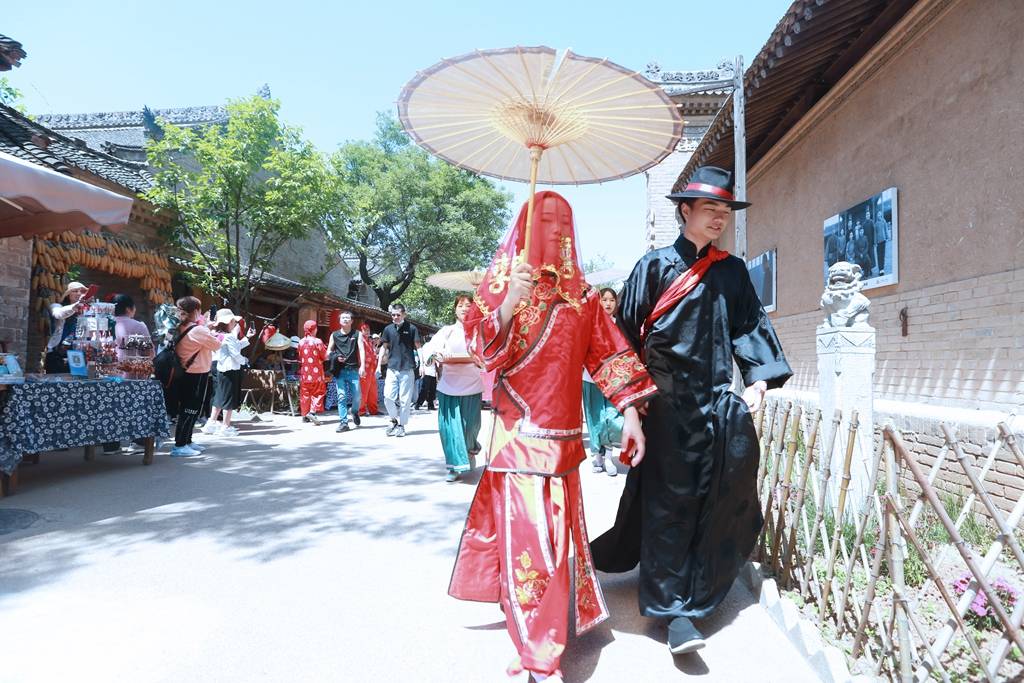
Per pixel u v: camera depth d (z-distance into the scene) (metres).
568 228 2.71
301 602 3.10
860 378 4.21
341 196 15.54
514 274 2.44
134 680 2.35
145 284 12.49
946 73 5.48
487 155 2.97
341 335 10.22
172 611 2.97
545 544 2.43
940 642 2.25
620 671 2.52
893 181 6.31
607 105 2.48
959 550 2.24
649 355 2.89
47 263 9.63
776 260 9.65
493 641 2.71
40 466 6.49
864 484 3.93
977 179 5.06
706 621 2.99
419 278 28.67
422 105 2.63
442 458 7.47
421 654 2.58
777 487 3.54
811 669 2.52
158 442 8.26
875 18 6.11
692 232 2.92
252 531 4.29
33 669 2.42
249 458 7.28
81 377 6.13
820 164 8.11
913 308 5.88
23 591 3.20
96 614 2.94
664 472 2.80
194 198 13.85
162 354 7.57
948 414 4.52
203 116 21.59
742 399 2.85
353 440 9.08
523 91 2.46
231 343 9.58
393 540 4.12
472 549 2.79
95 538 4.08
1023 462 2.65
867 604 2.42
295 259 24.02
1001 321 4.77
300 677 2.39
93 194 5.43
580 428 2.71
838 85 7.18
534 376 2.59
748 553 2.93
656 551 2.79
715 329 2.87
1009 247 4.70
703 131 18.47
